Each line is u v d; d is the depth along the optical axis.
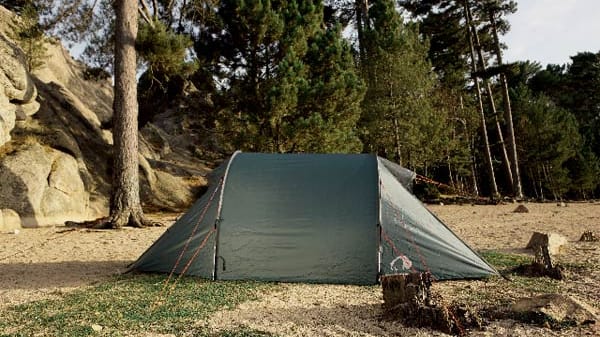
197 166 27.42
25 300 5.34
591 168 37.50
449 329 3.96
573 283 5.68
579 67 45.69
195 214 6.89
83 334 3.97
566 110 40.81
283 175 6.86
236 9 16.78
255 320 4.39
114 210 13.22
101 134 21.56
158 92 20.45
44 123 18.45
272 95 16.06
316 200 6.54
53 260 8.27
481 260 6.27
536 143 36.72
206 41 18.19
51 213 14.66
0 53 15.55
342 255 6.20
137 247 9.80
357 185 6.59
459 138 30.64
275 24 17.12
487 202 24.16
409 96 23.59
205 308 4.82
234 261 6.38
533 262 6.42
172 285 5.96
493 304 4.74
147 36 13.73
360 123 23.58
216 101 18.03
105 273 7.04
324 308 4.81
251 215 6.52
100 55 17.39
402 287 4.41
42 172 15.04
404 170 7.26
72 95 22.61
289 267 6.25
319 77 17.66
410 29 25.53
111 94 30.31
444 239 6.34
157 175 21.53
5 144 15.43
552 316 4.05
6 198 13.65
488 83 28.66
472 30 28.27
